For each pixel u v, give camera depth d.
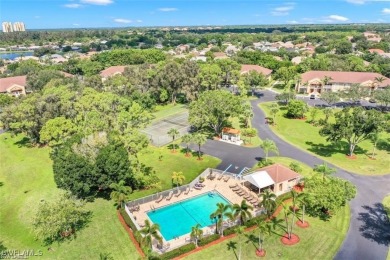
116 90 117.81
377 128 70.81
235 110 87.44
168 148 83.06
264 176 59.69
